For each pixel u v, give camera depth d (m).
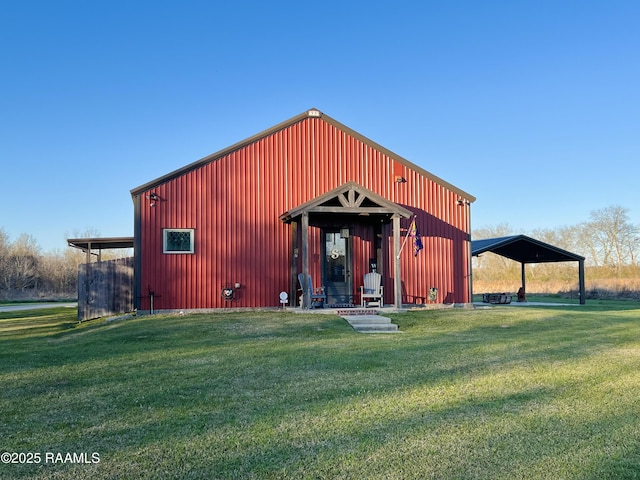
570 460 4.20
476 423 5.11
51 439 4.72
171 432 4.88
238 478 3.88
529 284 40.53
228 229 15.86
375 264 16.89
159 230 15.32
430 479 3.86
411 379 6.98
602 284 34.91
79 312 16.47
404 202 17.34
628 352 9.22
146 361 8.38
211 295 15.56
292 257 16.20
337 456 4.28
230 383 6.78
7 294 42.12
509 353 9.01
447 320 13.74
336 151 16.92
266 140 16.38
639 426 5.03
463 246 17.83
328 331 11.70
